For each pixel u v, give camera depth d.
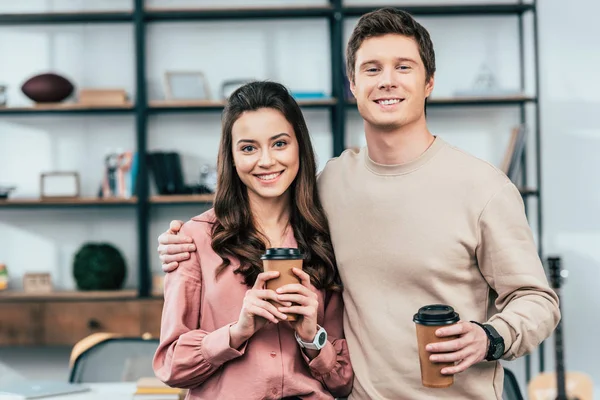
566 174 5.37
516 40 5.38
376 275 2.09
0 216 5.40
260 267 2.08
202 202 5.07
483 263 2.01
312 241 2.17
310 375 2.11
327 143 5.38
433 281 2.02
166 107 5.09
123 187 5.14
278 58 5.38
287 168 2.09
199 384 2.09
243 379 2.04
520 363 5.37
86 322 4.98
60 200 5.11
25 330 4.98
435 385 1.77
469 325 1.77
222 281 2.08
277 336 2.07
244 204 2.14
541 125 5.37
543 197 5.38
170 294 2.11
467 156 2.06
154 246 5.39
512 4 5.21
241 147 2.07
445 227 2.01
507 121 5.40
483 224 1.98
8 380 5.42
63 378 5.42
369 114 2.03
